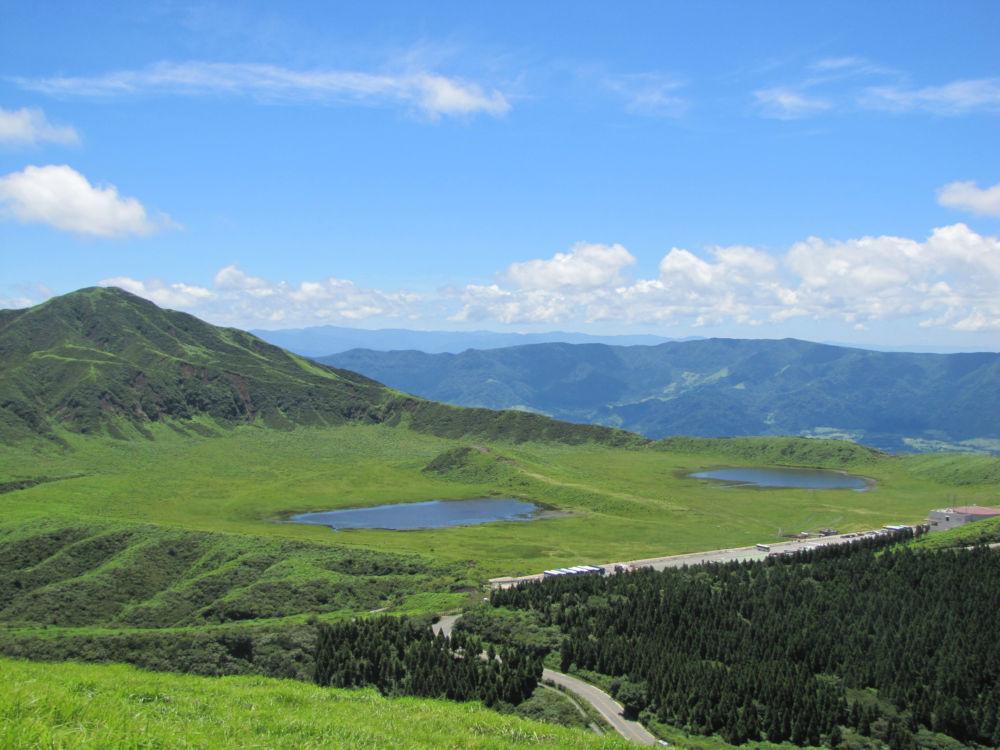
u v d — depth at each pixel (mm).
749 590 126188
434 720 42438
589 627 115188
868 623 109125
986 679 94188
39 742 23109
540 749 37969
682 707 91625
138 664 123750
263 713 36375
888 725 86438
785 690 90688
